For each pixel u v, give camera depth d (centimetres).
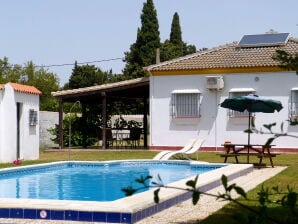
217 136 2377
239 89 2323
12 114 1841
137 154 2219
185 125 2433
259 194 360
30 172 1566
